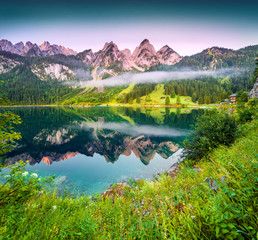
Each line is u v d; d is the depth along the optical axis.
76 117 69.44
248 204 1.70
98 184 10.06
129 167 13.45
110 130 37.78
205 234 1.70
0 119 2.91
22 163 3.29
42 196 4.48
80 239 2.33
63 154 20.11
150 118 61.94
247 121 11.32
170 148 21.16
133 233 2.31
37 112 96.44
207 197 2.48
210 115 8.12
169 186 4.62
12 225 2.46
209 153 6.25
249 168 2.42
